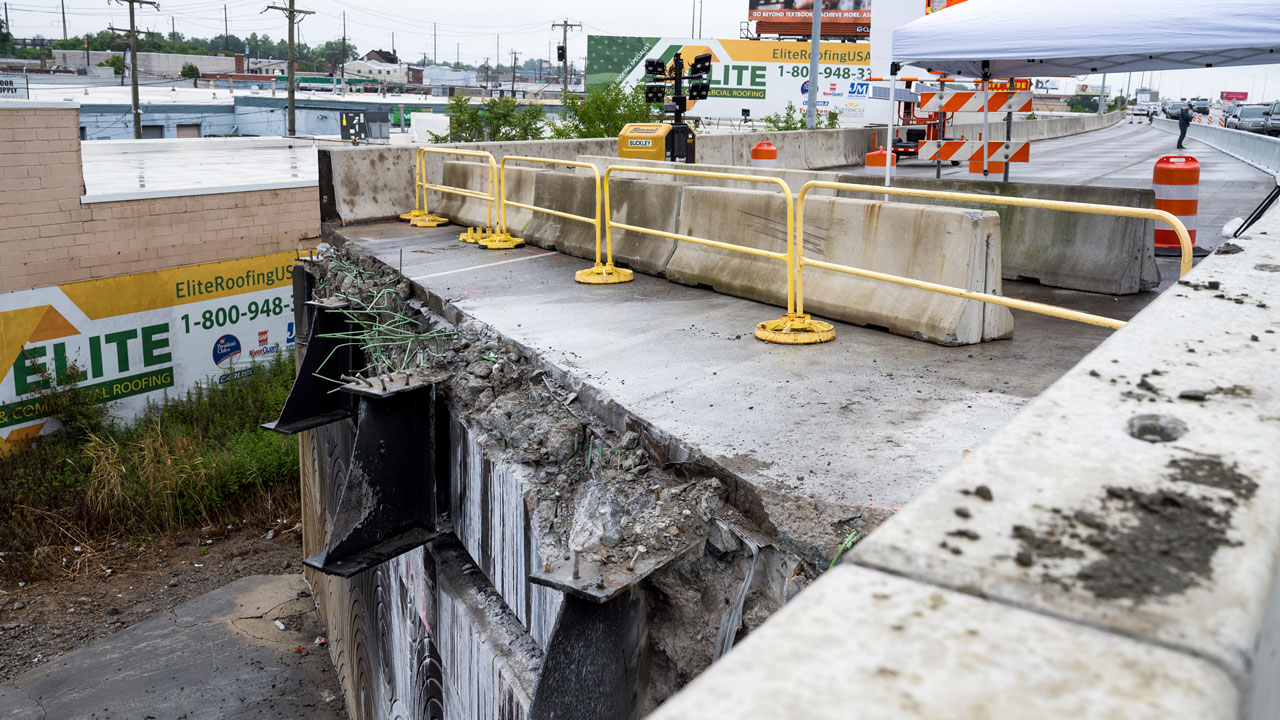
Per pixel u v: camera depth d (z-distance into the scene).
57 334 14.47
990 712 0.82
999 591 1.03
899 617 0.99
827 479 3.92
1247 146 28.44
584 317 7.33
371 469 6.18
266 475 14.54
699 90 18.75
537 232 11.30
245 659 10.61
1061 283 8.66
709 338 6.58
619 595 3.89
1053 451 1.37
